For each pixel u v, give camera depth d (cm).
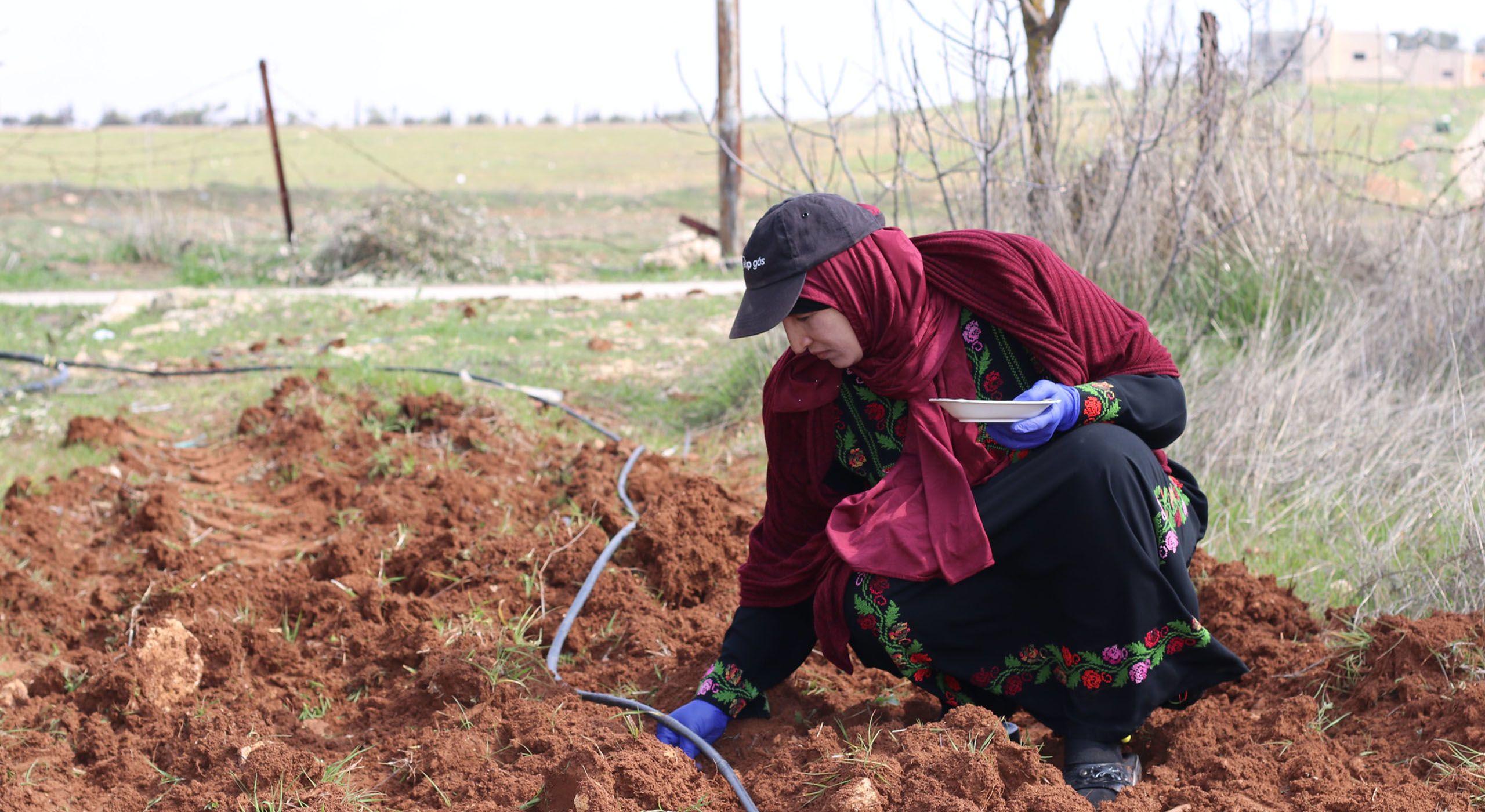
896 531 251
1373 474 436
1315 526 411
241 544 455
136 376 701
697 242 1334
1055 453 244
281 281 1235
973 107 588
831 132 546
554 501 465
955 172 557
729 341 766
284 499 500
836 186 625
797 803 250
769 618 289
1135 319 261
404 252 1251
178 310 938
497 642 340
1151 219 624
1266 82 641
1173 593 248
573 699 307
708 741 286
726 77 1282
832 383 266
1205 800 245
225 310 912
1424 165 823
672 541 393
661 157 3097
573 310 927
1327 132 719
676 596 385
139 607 391
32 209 1783
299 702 333
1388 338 557
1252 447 463
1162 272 629
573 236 1623
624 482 463
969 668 259
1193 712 286
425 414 564
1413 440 457
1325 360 520
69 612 396
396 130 4444
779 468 284
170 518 464
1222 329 595
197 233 1480
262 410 587
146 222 1420
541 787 261
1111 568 242
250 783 273
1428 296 568
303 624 383
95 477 509
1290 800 248
